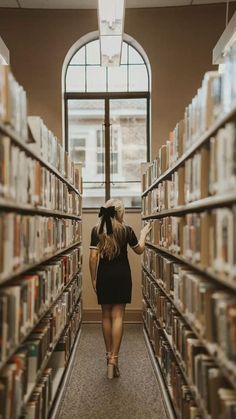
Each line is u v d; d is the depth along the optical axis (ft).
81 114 21.42
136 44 20.88
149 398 11.32
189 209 8.54
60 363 12.21
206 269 6.47
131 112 21.44
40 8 20.03
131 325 19.98
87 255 20.72
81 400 11.19
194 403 7.74
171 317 10.64
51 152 10.05
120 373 13.24
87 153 21.49
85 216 20.84
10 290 6.24
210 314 6.32
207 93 6.31
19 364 6.53
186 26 20.18
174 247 10.16
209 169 6.87
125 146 21.54
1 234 5.52
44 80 20.21
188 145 8.14
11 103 5.85
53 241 10.57
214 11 20.04
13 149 6.16
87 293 20.63
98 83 21.35
